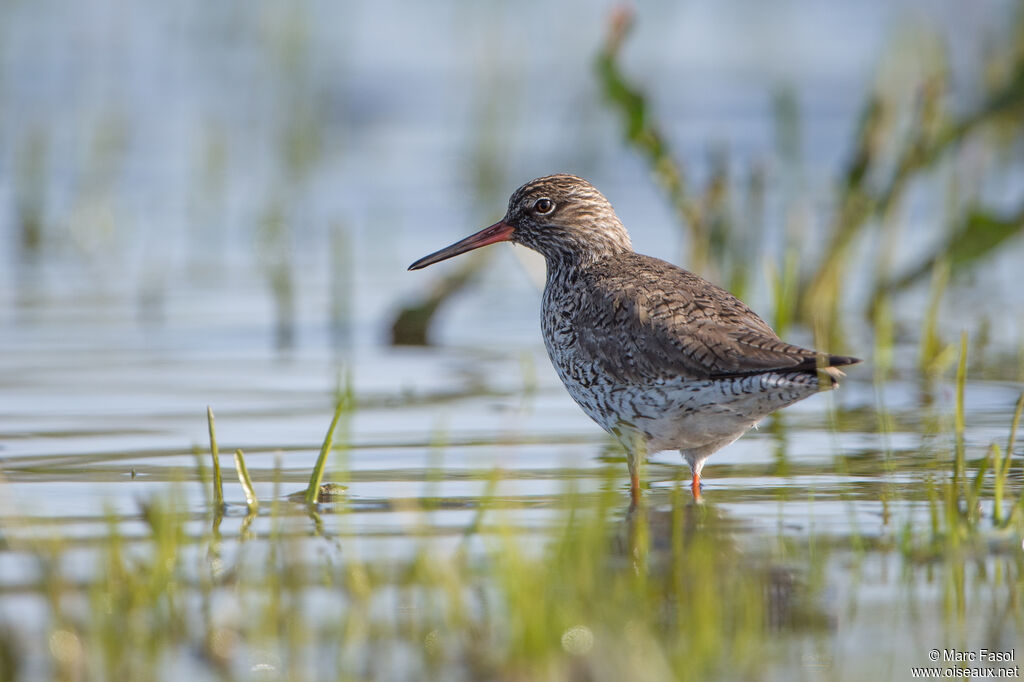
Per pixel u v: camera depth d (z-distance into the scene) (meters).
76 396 13.22
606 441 11.84
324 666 7.16
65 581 8.20
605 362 10.58
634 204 21.53
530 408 12.93
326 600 7.96
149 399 13.14
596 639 7.34
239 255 19.62
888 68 20.50
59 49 30.45
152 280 18.33
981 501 9.77
